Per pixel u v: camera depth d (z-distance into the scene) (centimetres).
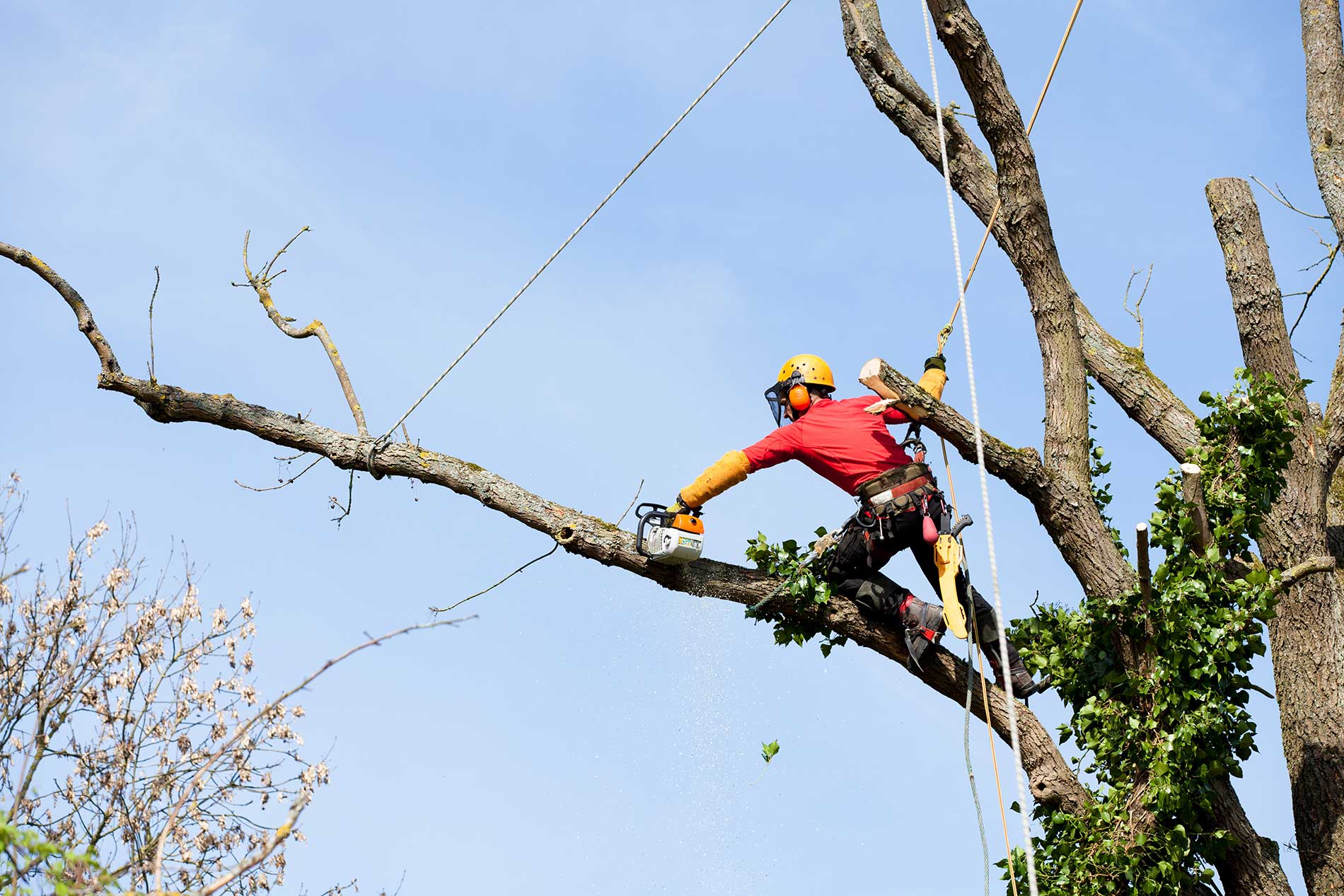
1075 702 933
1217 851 886
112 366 1077
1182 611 889
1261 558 1084
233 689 1027
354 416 1099
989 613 886
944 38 970
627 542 953
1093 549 939
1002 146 998
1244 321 1137
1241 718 885
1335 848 971
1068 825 887
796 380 907
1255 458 974
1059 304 1024
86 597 1022
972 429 891
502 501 992
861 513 868
